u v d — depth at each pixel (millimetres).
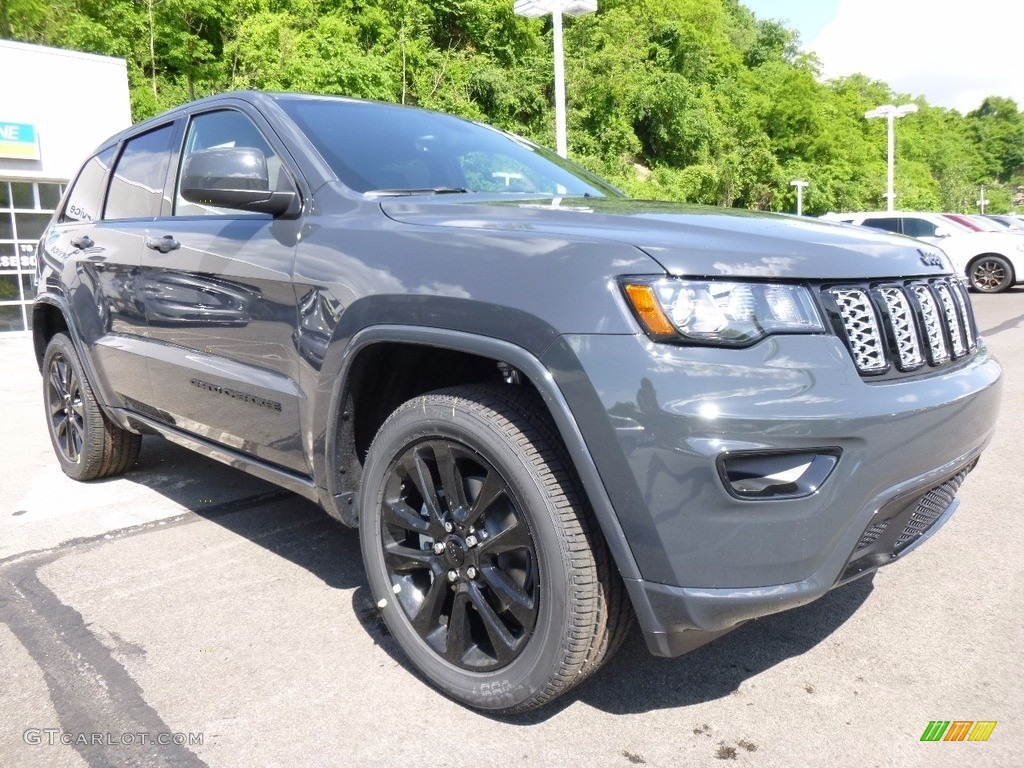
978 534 3490
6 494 4270
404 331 2223
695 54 50531
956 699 2271
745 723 2186
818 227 2357
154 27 27406
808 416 1824
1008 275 15656
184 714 2248
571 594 1979
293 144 2883
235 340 2914
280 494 4176
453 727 2178
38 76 12750
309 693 2348
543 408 2094
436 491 2293
